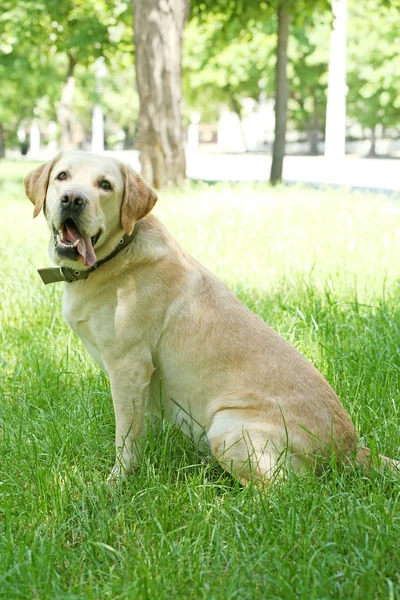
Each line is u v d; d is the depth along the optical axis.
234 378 3.44
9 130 55.03
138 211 3.46
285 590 2.43
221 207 10.91
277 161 16.81
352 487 3.14
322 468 3.30
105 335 3.48
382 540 2.70
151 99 13.72
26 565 2.58
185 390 3.55
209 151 67.88
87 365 4.68
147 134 13.88
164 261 3.52
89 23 18.67
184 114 54.06
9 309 5.80
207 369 3.48
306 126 55.91
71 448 3.59
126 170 3.48
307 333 5.05
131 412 3.52
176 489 3.19
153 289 3.47
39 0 18.59
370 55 37.47
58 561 2.70
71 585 2.54
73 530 2.90
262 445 3.25
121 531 2.94
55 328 5.38
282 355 3.48
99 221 3.33
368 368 4.39
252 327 3.54
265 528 2.82
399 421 3.81
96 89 44.00
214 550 2.77
